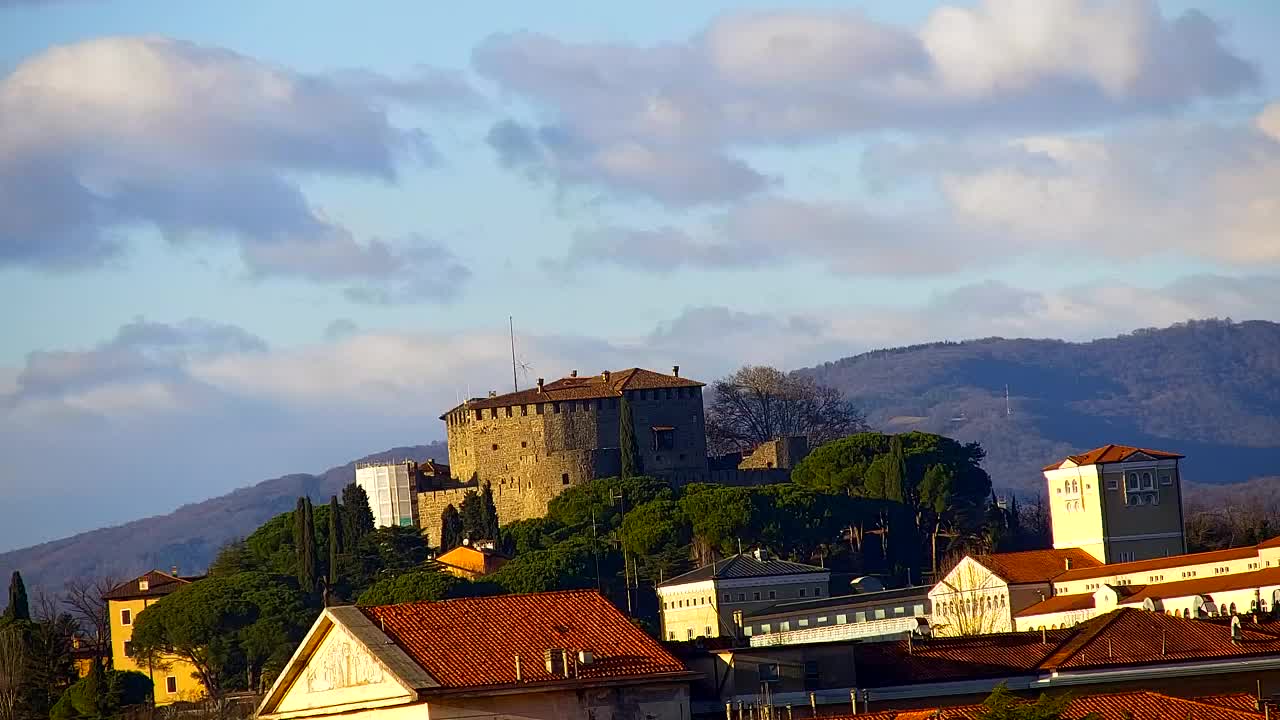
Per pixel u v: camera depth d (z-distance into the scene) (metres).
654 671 148.00
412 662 145.25
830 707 163.50
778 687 164.50
